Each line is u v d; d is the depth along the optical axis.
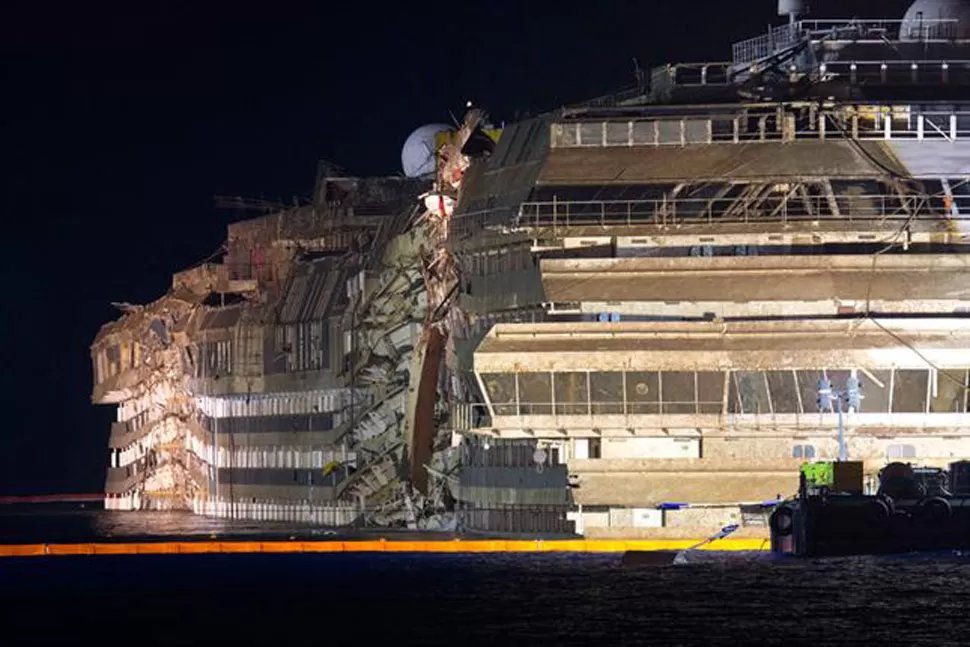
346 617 170.50
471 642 153.88
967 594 174.38
